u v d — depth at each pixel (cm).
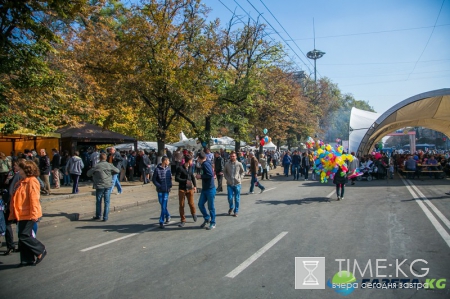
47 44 996
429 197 1220
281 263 527
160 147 1917
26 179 559
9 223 623
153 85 1677
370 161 2064
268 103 2436
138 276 490
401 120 2927
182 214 815
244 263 530
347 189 1536
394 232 705
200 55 1828
